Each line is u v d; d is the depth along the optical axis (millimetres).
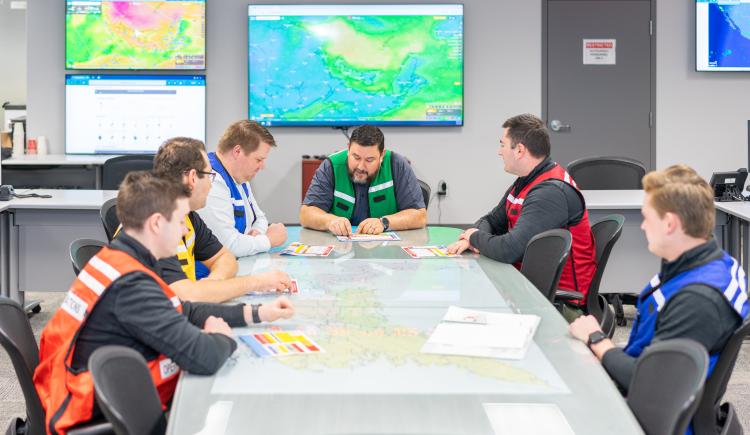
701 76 6840
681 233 1753
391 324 2004
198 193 2457
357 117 6793
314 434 1366
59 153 6871
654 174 1812
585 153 6918
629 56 6832
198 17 6660
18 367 1788
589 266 3066
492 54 6836
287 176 6883
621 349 1829
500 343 1827
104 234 4500
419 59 6738
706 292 1686
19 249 4488
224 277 2537
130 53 6695
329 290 2398
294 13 6680
